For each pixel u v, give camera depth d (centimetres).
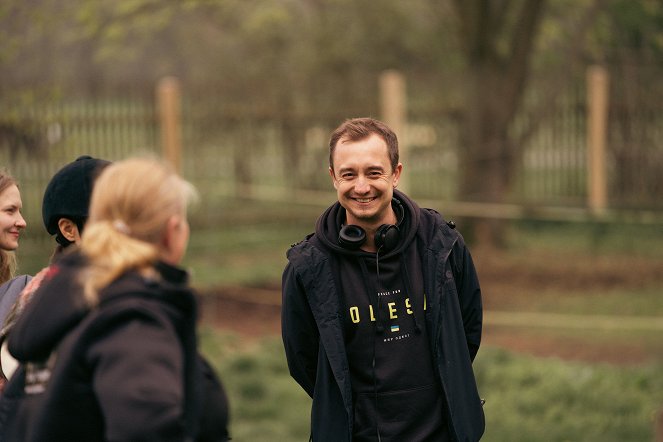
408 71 2047
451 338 371
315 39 2072
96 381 231
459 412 368
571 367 864
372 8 2048
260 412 767
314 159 1667
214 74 2173
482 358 881
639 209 1499
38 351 245
